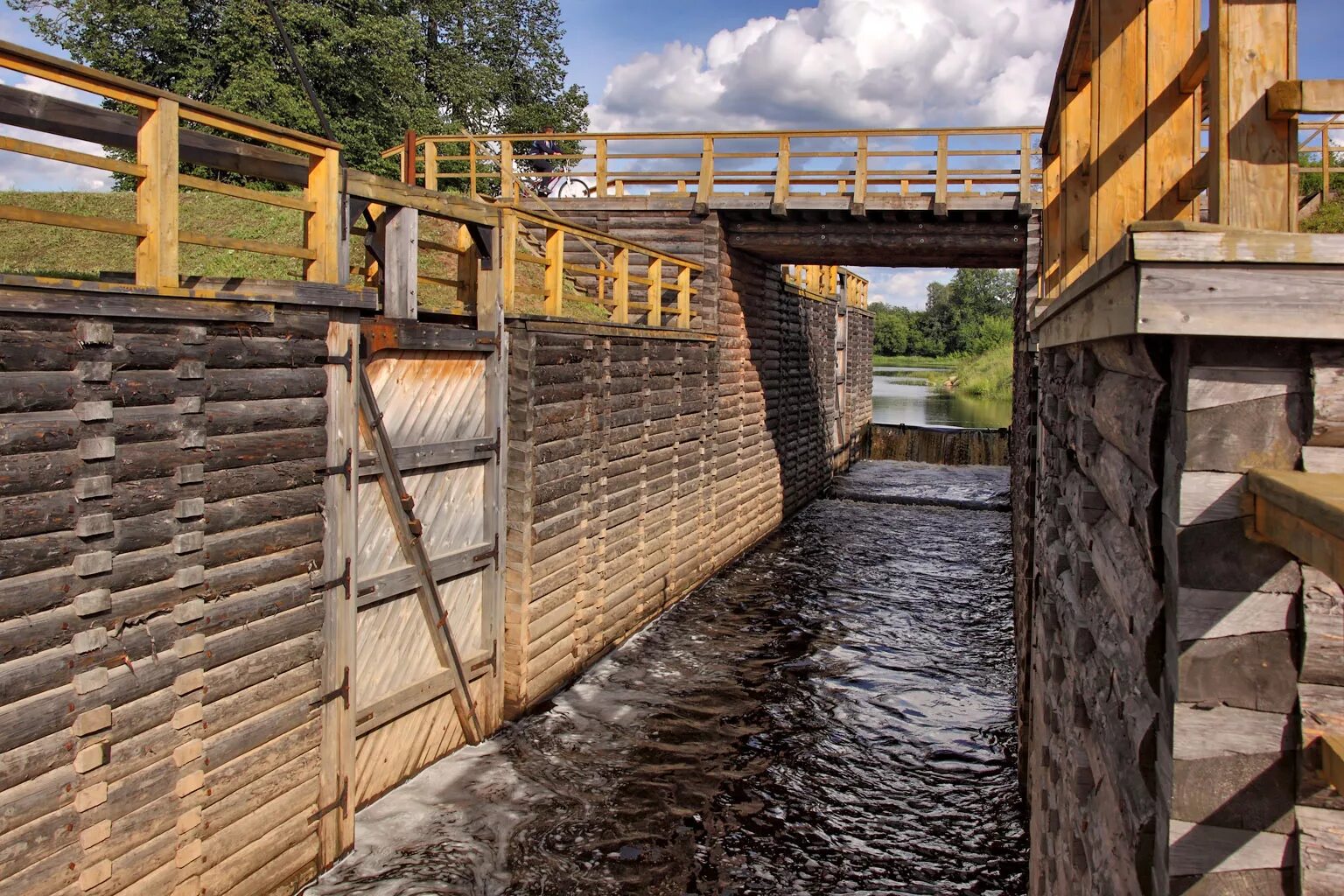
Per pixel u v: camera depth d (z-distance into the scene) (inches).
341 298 250.2
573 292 613.0
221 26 998.4
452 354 327.9
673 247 615.8
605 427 439.5
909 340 5142.7
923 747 373.1
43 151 182.2
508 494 366.9
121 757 199.9
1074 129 164.6
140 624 203.2
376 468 289.3
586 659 435.5
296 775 250.1
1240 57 82.7
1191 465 79.0
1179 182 121.5
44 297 178.4
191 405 210.2
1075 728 146.6
